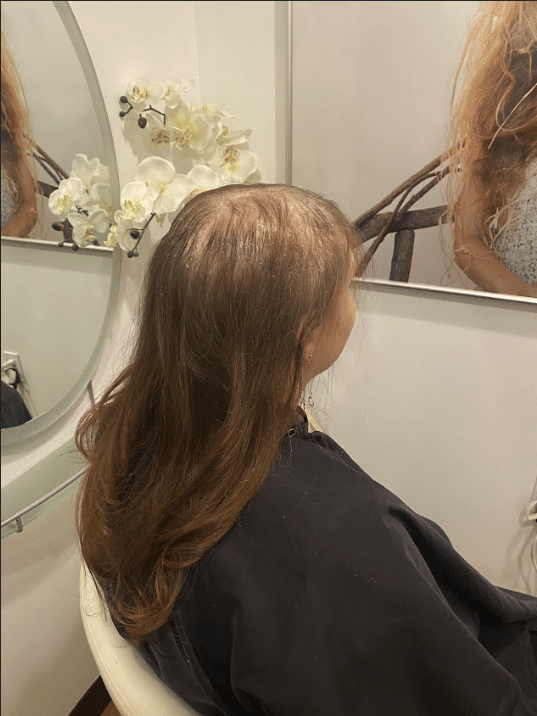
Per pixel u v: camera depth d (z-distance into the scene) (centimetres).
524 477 92
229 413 52
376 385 103
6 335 78
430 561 64
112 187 94
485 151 80
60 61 79
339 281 55
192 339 52
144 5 95
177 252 51
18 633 94
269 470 55
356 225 97
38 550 95
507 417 90
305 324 53
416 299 94
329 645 51
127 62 95
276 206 52
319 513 53
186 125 95
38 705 100
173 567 53
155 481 56
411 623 52
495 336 87
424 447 102
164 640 57
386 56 86
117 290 100
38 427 88
